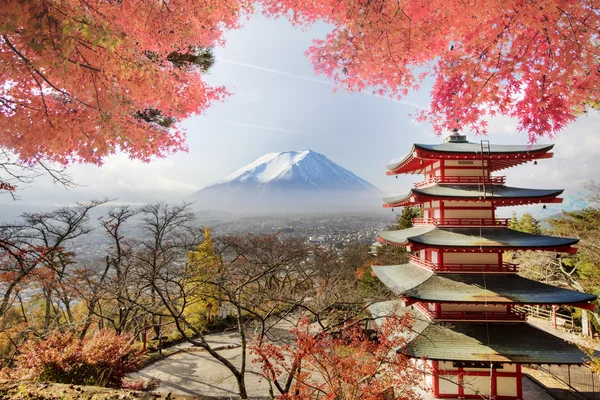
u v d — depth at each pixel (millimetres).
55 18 3152
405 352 11047
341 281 23938
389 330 9625
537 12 3014
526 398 13070
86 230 18281
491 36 3486
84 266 18500
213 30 4902
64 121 4391
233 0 4535
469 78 3734
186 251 22328
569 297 11477
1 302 13133
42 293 16266
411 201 14477
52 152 4641
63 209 17094
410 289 12328
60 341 10391
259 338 9641
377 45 3910
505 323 12359
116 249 19766
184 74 5102
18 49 3770
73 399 4953
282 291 14297
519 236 12945
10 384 5488
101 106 4223
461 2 3350
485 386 12023
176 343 21453
